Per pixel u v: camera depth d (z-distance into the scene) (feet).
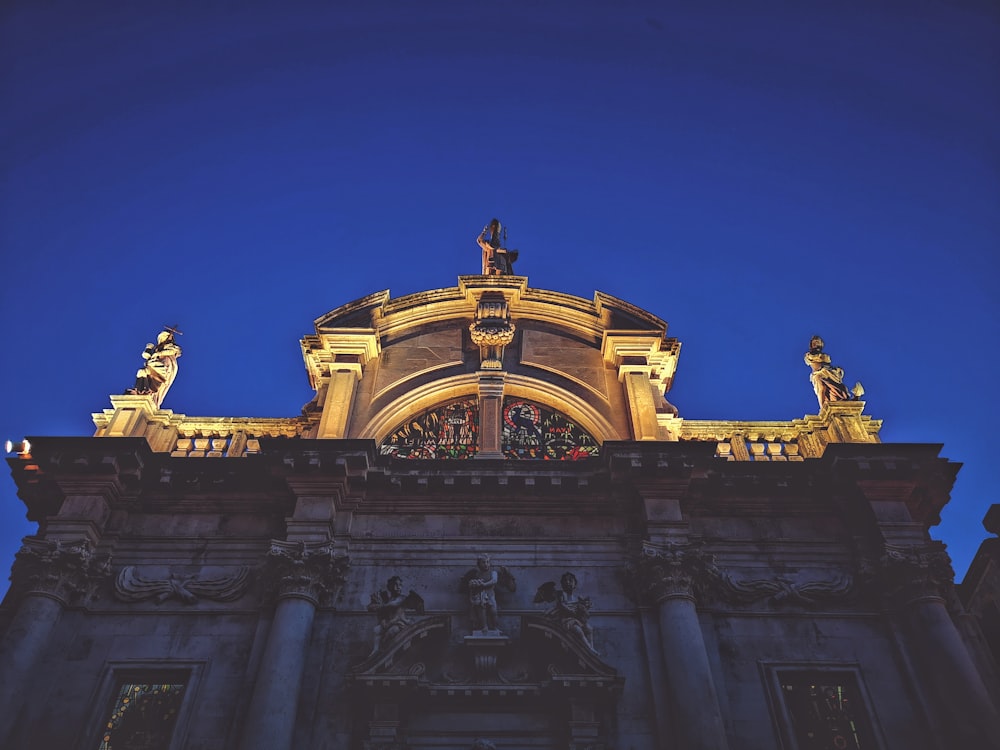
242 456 64.95
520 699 50.11
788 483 61.16
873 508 58.85
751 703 51.21
